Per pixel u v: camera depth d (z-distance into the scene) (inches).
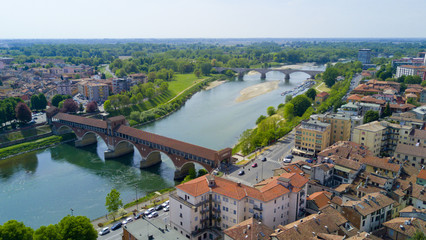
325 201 6048.2
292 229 4685.0
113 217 6914.4
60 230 5226.4
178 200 5969.5
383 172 6943.9
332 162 7155.5
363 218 5182.1
